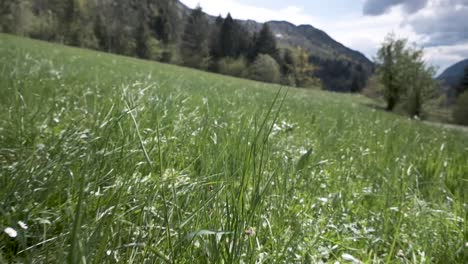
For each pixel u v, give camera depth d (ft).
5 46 53.62
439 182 10.33
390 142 17.01
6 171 5.74
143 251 4.54
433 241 6.72
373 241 6.40
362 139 18.81
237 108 20.58
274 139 12.01
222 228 4.88
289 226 6.06
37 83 16.76
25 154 6.83
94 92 17.33
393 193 9.16
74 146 7.18
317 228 6.32
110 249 4.29
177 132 10.55
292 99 52.13
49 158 6.63
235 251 4.35
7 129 8.41
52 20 249.14
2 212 4.43
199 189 6.23
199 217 5.29
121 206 5.42
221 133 10.06
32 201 5.24
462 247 6.21
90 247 3.85
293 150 12.37
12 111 9.75
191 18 372.17
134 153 7.12
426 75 129.70
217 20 432.25
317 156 11.51
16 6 210.18
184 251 4.48
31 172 5.81
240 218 5.01
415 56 135.33
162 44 343.05
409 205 8.50
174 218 5.49
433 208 8.62
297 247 5.52
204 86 44.19
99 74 32.50
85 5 274.16
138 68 71.26
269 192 7.11
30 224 5.01
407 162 13.05
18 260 4.14
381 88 148.56
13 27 209.36
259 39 361.92
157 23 356.59
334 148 14.35
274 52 357.82
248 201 6.27
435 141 24.90
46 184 5.56
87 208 4.73
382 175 10.70
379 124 32.65
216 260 4.23
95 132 7.74
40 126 9.04
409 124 42.91
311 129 19.65
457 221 7.51
